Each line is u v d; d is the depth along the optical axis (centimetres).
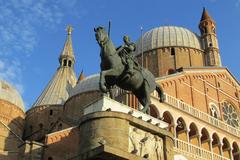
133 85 1797
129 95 3616
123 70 1758
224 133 4750
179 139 4069
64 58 8212
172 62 5816
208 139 4484
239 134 5000
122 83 1786
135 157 1516
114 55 1761
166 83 4481
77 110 5672
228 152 4809
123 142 1564
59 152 4262
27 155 4094
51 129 5534
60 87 7369
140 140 1642
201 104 4831
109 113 1612
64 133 4416
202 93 4953
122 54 1805
